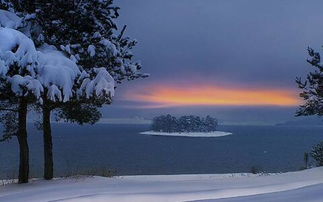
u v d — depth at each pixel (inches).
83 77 542.6
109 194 349.7
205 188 418.6
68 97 516.7
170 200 342.0
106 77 550.6
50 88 504.7
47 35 608.1
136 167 1963.6
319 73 848.3
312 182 472.4
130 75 658.8
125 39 665.0
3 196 404.5
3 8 607.5
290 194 292.2
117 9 639.1
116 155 3073.3
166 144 5556.1
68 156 2834.6
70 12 593.6
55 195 382.9
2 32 498.3
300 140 7160.4
